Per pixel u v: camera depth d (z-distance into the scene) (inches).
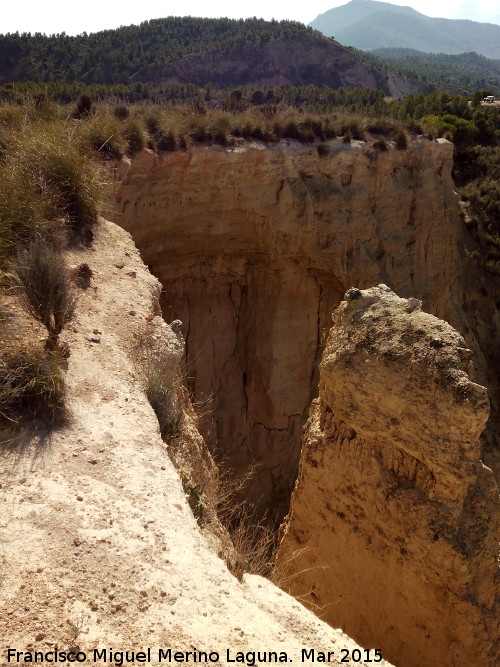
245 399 721.6
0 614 117.3
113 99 737.6
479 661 259.1
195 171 585.0
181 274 646.5
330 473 312.0
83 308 257.0
